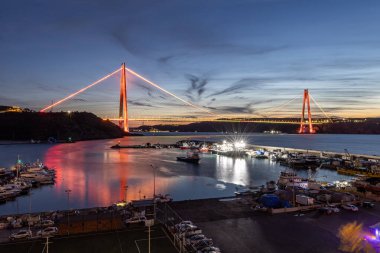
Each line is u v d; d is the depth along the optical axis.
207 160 142.38
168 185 83.31
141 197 69.62
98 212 47.44
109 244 34.78
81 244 34.84
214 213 45.78
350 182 72.31
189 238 36.09
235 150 169.50
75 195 73.31
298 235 37.94
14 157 164.62
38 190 80.56
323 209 45.72
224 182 87.44
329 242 35.97
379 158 122.75
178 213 45.81
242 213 45.78
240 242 36.06
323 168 113.69
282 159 132.38
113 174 103.25
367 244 35.31
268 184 70.88
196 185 83.00
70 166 124.62
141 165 126.31
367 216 44.25
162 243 35.00
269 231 39.16
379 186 66.19
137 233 37.97
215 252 32.47
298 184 66.00
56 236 37.19
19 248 34.09
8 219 44.84
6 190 74.31
